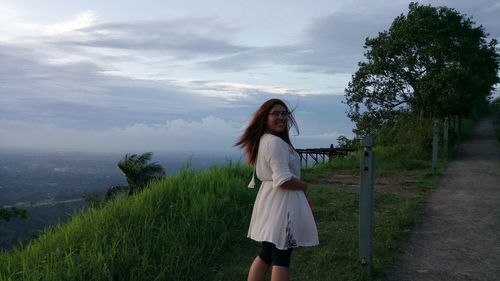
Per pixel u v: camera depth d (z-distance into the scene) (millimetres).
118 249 4652
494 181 11617
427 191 9945
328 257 5113
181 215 6059
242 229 6324
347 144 30797
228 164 10070
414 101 25531
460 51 26484
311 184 10992
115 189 22297
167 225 5488
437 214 7582
